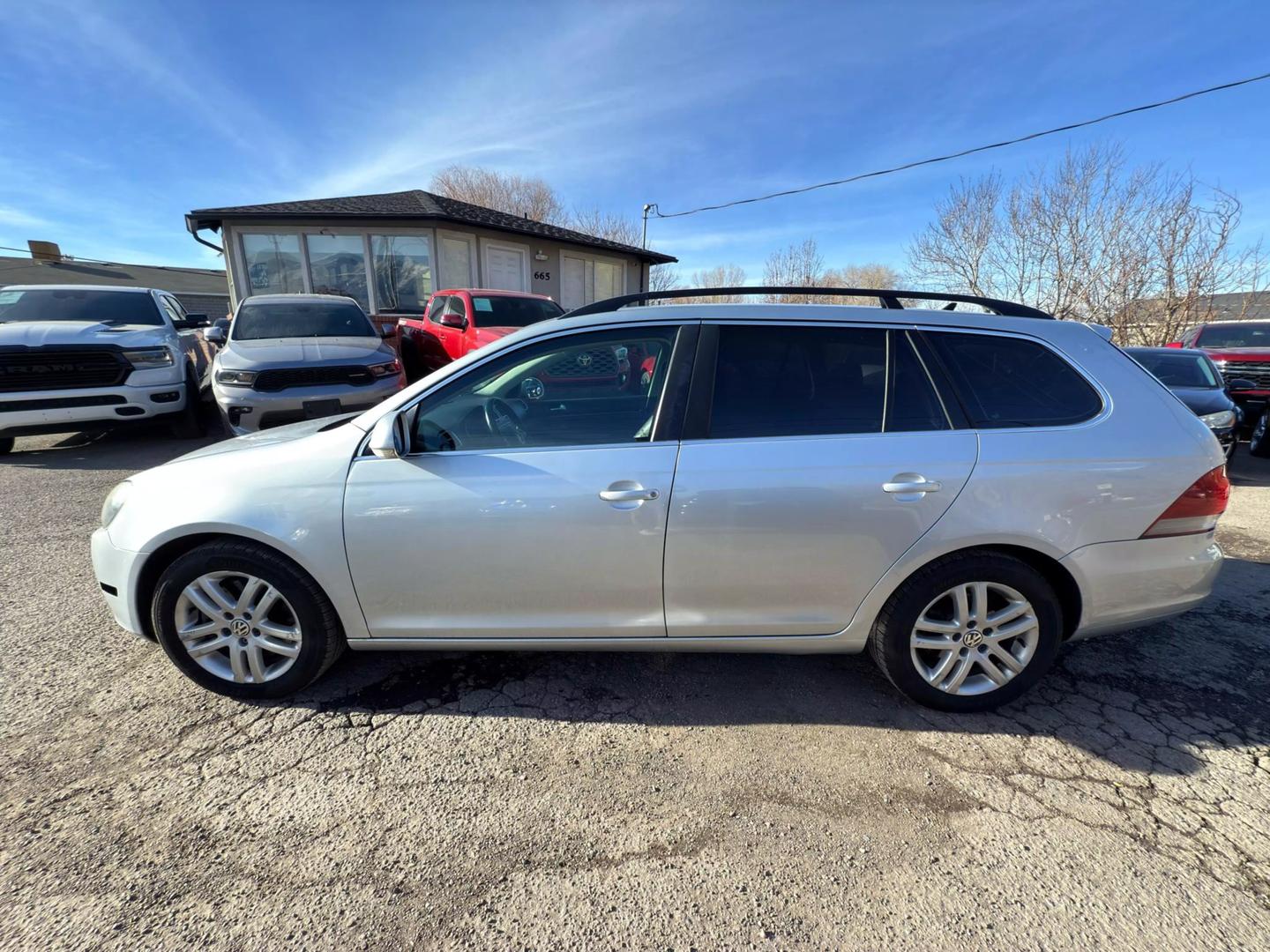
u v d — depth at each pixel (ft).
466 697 8.66
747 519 7.49
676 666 9.44
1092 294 50.47
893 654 8.05
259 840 6.31
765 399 7.83
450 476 7.63
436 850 6.24
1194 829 6.50
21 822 6.45
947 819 6.64
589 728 8.05
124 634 10.18
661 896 5.76
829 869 6.05
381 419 7.50
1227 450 22.70
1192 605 8.11
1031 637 8.02
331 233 44.34
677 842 6.35
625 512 7.50
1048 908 5.64
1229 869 6.03
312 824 6.52
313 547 7.76
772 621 7.94
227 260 43.57
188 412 24.93
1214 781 7.17
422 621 8.03
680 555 7.61
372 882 5.86
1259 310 47.88
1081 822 6.60
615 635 8.01
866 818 6.65
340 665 9.36
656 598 7.81
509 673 9.23
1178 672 9.35
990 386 7.95
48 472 20.72
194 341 35.19
